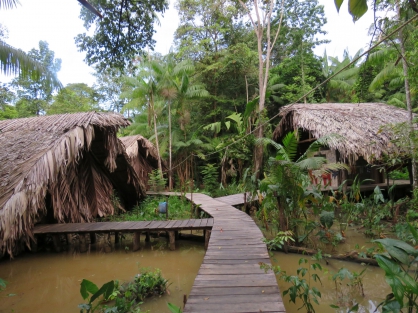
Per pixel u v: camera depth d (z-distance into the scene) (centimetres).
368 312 340
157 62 1473
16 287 469
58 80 521
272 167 560
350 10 179
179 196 1111
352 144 768
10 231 483
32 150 636
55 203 714
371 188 947
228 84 1761
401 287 212
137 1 612
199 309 271
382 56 875
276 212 684
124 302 345
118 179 1024
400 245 235
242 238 521
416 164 749
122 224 672
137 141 1310
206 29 1755
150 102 1527
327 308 353
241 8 1599
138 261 577
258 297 295
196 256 602
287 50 1989
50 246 680
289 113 995
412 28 624
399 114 984
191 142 1555
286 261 518
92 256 617
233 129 1647
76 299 418
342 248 566
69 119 770
